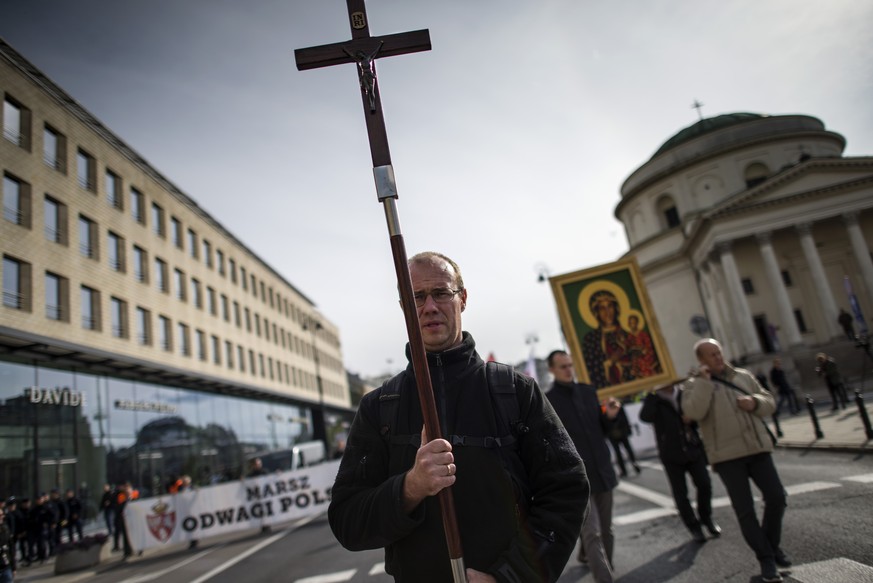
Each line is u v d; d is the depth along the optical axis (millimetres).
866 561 4824
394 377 2447
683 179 50438
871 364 34906
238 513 16828
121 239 26922
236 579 9641
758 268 43500
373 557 9656
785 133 47375
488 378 2297
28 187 21203
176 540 16375
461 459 2098
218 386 34688
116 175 27188
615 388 9562
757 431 5113
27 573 15484
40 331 20734
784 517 6844
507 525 2023
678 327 50969
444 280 2414
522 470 2178
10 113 20906
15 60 21375
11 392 19594
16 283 20297
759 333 42812
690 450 6879
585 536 5500
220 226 39344
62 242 22656
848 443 11359
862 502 6852
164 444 28109
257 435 40625
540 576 1933
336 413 65188
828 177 39844
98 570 14555
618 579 5824
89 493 22266
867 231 42312
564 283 10031
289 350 51000
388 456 2279
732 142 48000
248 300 42938
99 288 24406
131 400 25938
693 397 5297
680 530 7598
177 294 31953
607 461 6102
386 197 2109
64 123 23562
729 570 5422
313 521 17359
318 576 8734
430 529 2039
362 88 2229
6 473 18906
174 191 33188
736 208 40625
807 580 4652
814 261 39281
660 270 52031
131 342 26234
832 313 38031
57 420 21312
